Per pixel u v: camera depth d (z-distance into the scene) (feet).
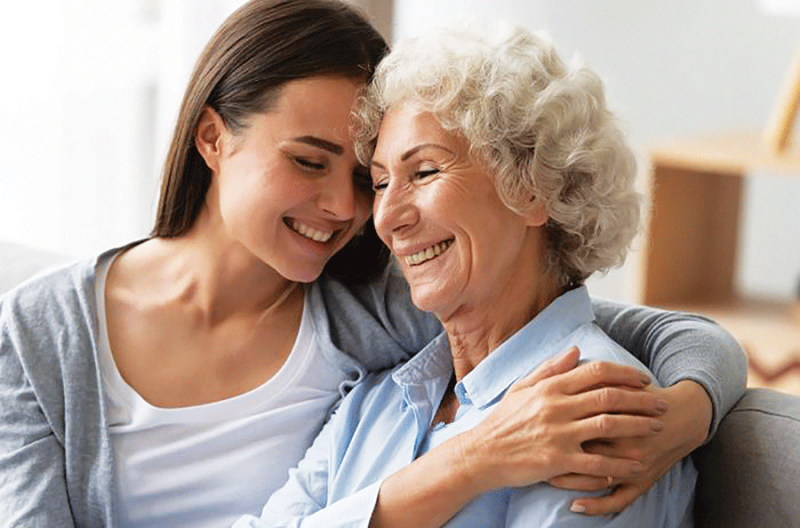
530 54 5.74
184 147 6.66
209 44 6.51
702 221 13.69
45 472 6.44
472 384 5.94
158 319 6.77
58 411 6.51
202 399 6.72
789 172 11.98
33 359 6.53
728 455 6.03
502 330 5.99
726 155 12.35
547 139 5.62
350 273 7.02
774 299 13.87
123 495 6.57
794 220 14.93
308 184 6.27
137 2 13.82
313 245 6.48
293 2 6.32
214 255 6.72
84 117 13.62
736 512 5.98
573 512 5.26
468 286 5.81
